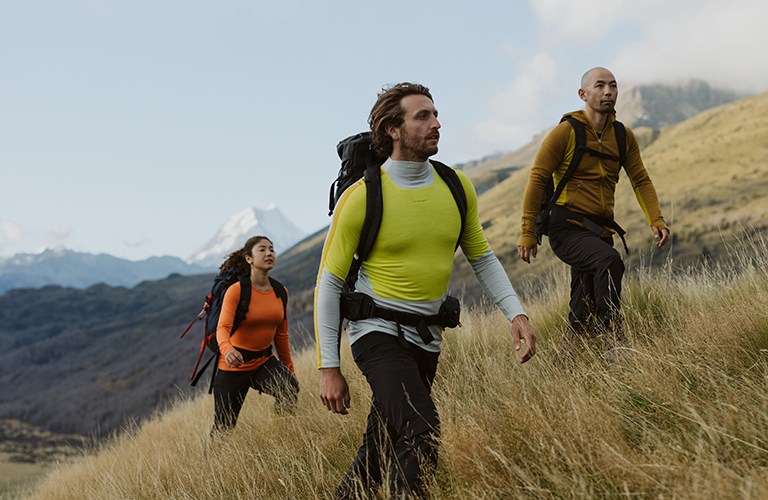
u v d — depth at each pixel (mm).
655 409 2967
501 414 3293
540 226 4398
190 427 6508
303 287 199125
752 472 2125
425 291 2783
